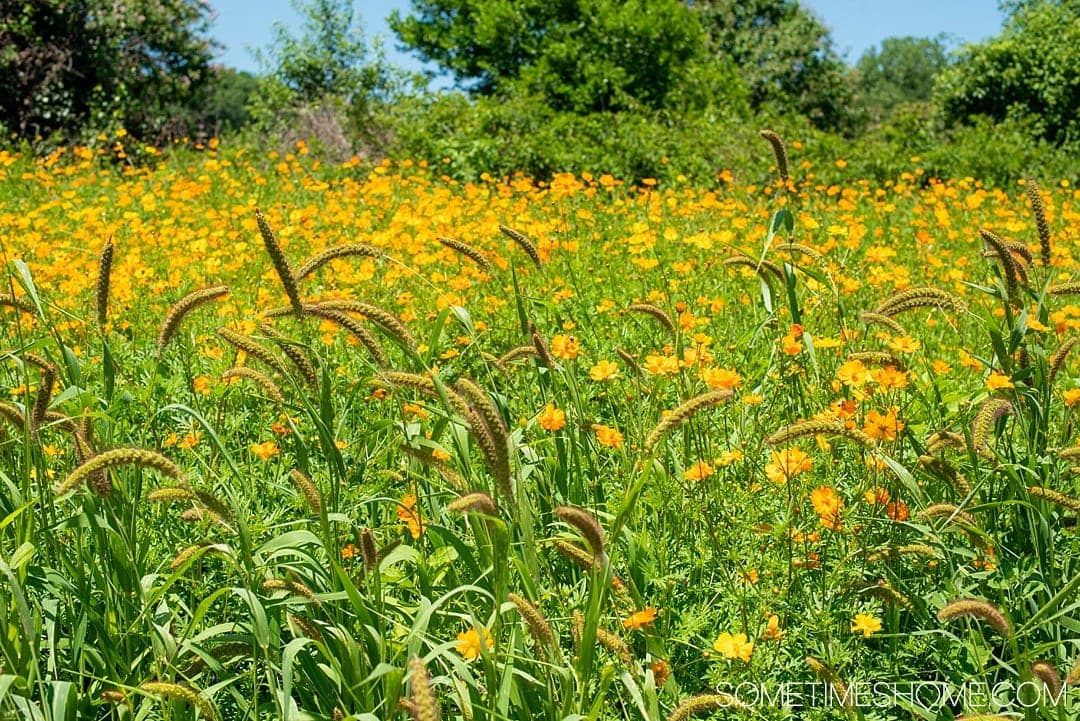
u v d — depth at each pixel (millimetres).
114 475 3047
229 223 9000
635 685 2557
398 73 30750
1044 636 3340
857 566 3406
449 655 2580
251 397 4953
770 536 3504
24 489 2875
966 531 3369
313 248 7961
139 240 8453
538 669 2830
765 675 3061
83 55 24359
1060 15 29484
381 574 3154
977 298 6766
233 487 3918
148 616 2871
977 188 14672
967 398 4270
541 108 18828
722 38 40969
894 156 18516
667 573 3441
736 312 6078
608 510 3680
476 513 2479
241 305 6543
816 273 4531
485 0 31141
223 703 3133
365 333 3121
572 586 3432
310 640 2609
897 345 3719
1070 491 3949
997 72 28797
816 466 3904
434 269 7309
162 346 3242
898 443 3586
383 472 3707
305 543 3143
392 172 15781
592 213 10555
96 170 14961
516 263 6973
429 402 3984
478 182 17078
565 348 3945
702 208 10258
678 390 4016
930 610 3338
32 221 9500
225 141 20344
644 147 16922
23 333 5316
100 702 2848
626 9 26453
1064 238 9719
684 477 3453
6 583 2727
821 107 41281
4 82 23328
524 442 4129
